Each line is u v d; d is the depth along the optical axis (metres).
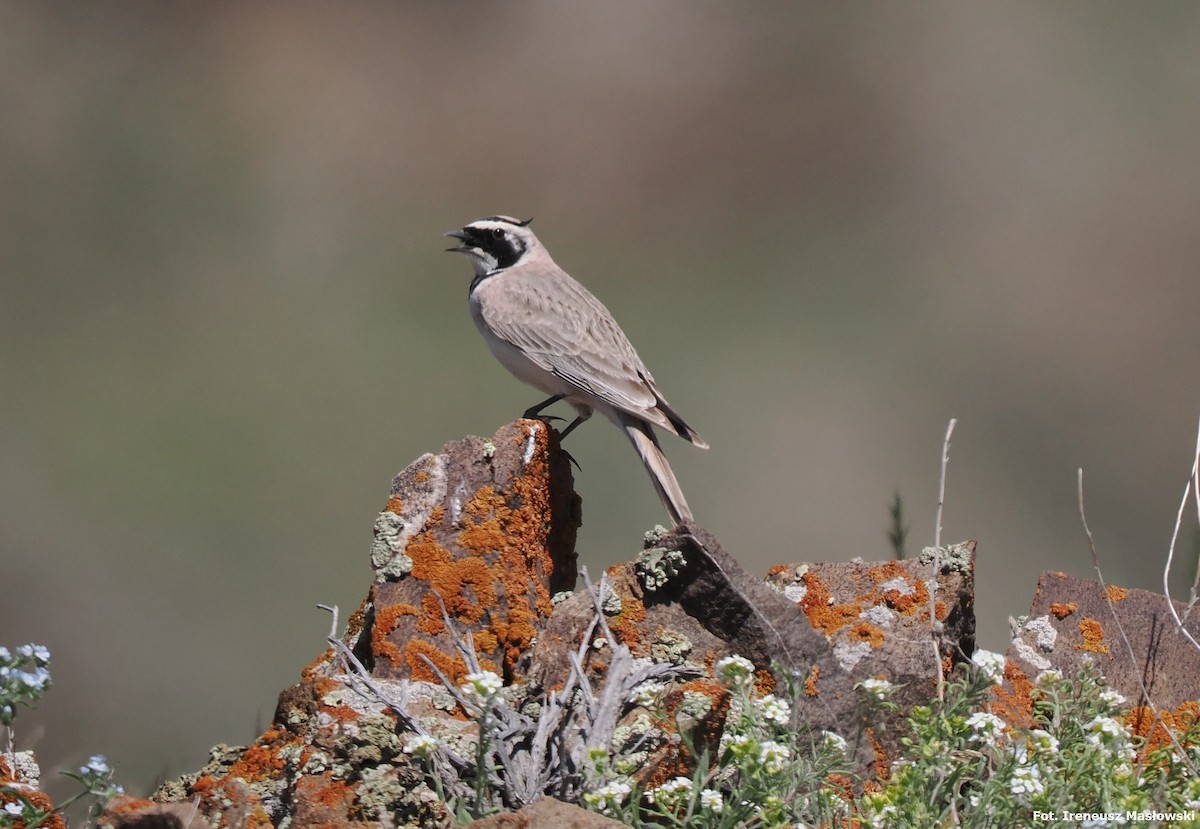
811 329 28.80
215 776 5.67
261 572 19.92
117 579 19.27
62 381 24.64
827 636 6.43
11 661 5.11
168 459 22.33
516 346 9.63
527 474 6.68
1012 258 31.84
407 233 32.09
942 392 27.02
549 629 6.14
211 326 27.55
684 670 5.91
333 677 5.88
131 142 32.94
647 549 6.36
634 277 31.66
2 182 31.69
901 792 5.22
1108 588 6.64
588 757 5.31
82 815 6.40
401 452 23.28
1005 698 6.21
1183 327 29.98
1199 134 34.44
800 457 23.97
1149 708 6.21
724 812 5.18
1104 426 26.98
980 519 23.17
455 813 5.40
